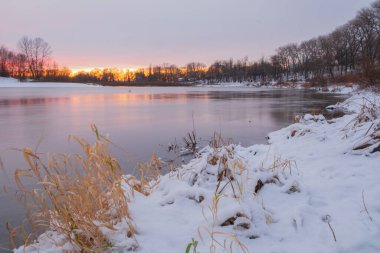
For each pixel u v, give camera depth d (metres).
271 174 3.64
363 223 2.69
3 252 3.17
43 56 70.62
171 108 17.81
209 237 2.62
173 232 2.73
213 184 3.58
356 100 14.68
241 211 2.78
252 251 2.42
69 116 14.30
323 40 59.81
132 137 9.35
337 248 2.40
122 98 26.88
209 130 10.42
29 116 14.24
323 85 38.19
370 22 48.53
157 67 90.81
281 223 2.82
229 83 78.06
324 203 3.15
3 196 4.68
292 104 19.25
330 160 4.50
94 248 2.54
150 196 3.50
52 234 2.92
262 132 9.91
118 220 2.90
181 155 7.17
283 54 70.25
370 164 4.03
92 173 3.23
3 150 7.66
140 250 2.50
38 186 5.05
